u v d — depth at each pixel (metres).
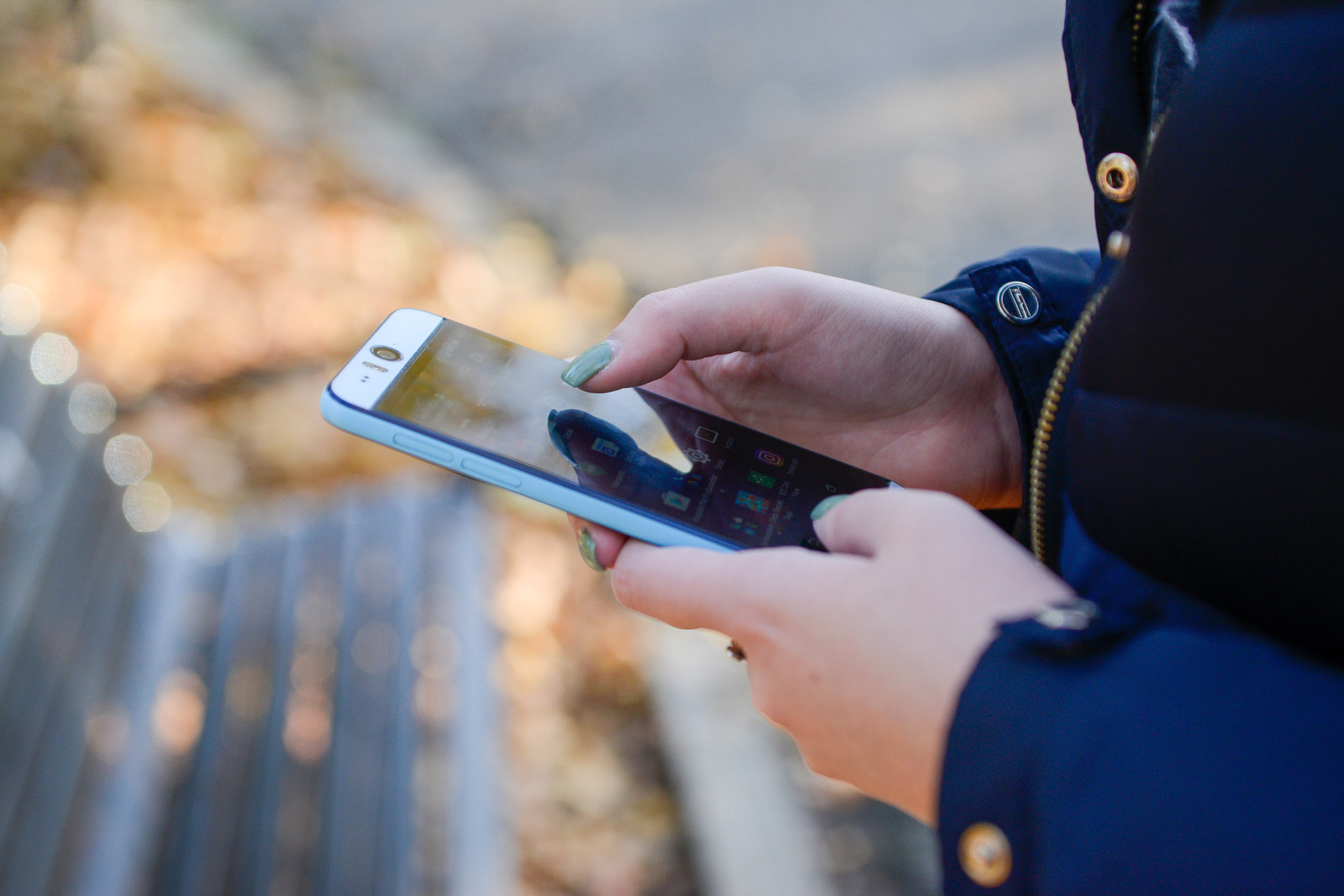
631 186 4.07
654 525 1.07
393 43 4.74
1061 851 0.58
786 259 3.77
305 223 3.44
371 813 1.58
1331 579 0.61
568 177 4.11
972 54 4.65
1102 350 0.77
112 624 1.74
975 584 0.72
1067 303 1.18
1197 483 0.67
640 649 2.48
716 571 0.86
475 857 1.59
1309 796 0.53
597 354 1.16
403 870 1.53
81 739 1.55
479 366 1.24
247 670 1.81
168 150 3.45
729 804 2.15
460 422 1.16
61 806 1.46
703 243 3.85
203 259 3.22
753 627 0.82
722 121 4.38
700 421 1.23
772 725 2.36
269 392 2.90
